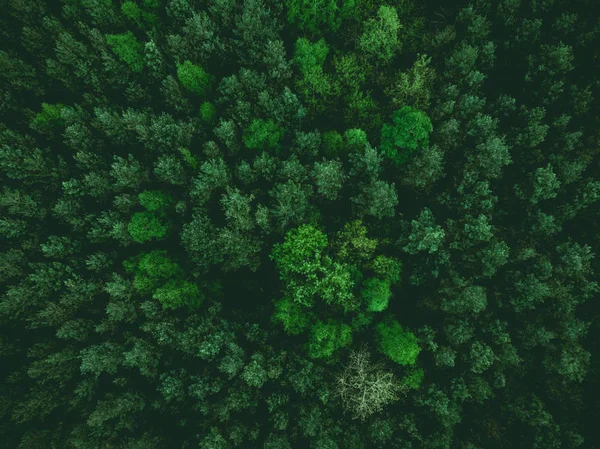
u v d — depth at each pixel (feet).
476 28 80.48
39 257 79.05
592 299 81.20
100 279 79.56
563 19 79.05
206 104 80.23
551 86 79.82
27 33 79.46
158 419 77.56
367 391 73.46
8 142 76.74
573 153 80.74
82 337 76.59
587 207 79.41
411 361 74.13
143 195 77.92
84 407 75.46
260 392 75.20
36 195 78.74
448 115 81.41
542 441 73.67
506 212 81.87
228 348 75.51
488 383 77.15
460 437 76.84
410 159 80.69
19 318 77.46
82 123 79.61
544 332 74.74
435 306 79.36
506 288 78.38
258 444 72.69
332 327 76.64
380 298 75.77
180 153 80.48
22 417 72.95
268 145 80.94
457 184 80.84
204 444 67.15
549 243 80.02
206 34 79.77
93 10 80.12
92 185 78.07
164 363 77.46
